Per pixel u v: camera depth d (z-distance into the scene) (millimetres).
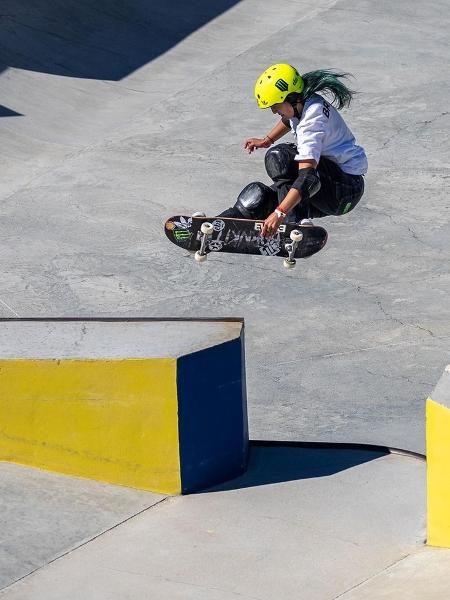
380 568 18969
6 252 39062
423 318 33688
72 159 46156
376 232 39375
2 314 34781
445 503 19234
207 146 46594
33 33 55125
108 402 22078
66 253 38906
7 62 52594
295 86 21859
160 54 55375
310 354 31875
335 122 22109
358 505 21641
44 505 21531
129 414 22078
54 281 36969
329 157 22328
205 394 22266
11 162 45938
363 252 38031
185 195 42688
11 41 54062
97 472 22562
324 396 29484
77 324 23500
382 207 41125
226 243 23109
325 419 28250
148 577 18953
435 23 57125
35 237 40094
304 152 21625
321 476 23078
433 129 46844
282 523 20938
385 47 54594
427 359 31234
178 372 21641
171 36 57031
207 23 58281
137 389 21875
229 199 42250
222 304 35062
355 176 22641
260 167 44625
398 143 45812
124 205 42219
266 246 23016
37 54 53781
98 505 21688
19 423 22578
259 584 18609
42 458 22734
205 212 41438
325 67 52812
